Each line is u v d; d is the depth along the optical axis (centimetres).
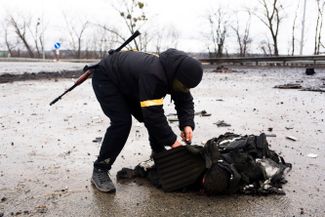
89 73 409
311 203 378
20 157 515
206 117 802
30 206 370
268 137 634
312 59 2966
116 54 395
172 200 382
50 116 805
